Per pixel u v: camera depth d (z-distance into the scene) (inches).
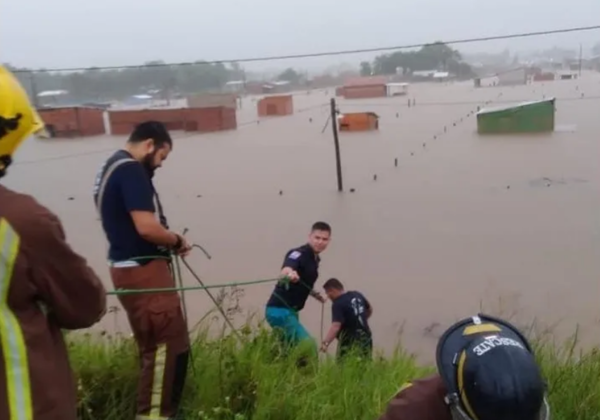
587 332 376.5
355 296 259.1
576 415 149.3
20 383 77.9
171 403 141.9
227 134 1673.2
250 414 149.9
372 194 911.0
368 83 3019.2
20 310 80.0
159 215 149.1
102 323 241.3
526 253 584.1
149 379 140.1
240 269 561.0
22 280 79.0
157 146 141.3
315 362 192.4
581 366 172.4
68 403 83.5
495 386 62.2
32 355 79.4
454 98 2586.1
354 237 671.1
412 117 1961.1
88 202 887.1
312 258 235.9
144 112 1685.5
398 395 74.3
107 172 138.4
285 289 231.1
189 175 1127.6
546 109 1491.1
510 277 514.0
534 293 472.4
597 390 157.8
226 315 188.5
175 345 141.0
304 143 1475.1
